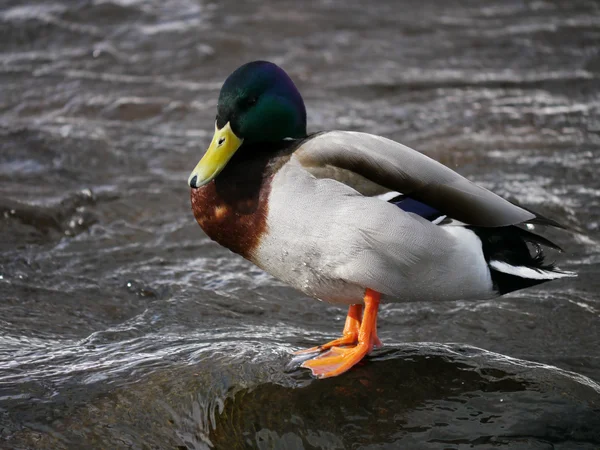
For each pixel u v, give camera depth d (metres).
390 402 4.95
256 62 5.38
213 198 5.18
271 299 6.85
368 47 14.65
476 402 4.94
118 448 4.66
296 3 16.50
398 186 5.02
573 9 17.20
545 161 10.05
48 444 4.62
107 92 12.32
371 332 5.30
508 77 13.45
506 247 5.15
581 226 8.32
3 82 12.47
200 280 7.21
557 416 4.83
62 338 6.16
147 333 6.12
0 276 7.18
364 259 4.97
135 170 9.88
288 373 5.15
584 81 13.27
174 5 15.88
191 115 11.73
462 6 17.25
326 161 5.05
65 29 14.44
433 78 13.31
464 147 10.49
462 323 6.48
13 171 9.58
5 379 5.09
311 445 4.72
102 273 7.38
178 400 4.92
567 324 6.46
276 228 5.04
